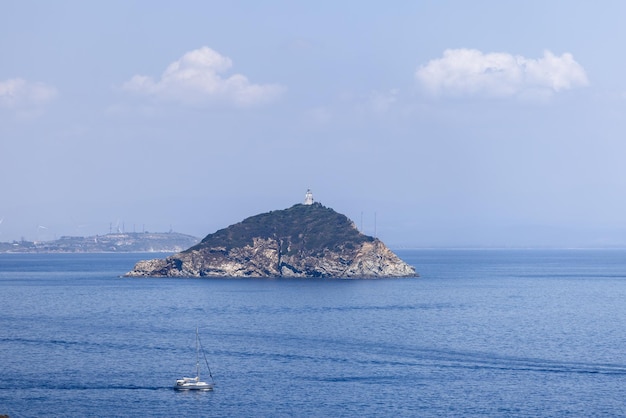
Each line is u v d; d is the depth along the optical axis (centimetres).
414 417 13112
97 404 13888
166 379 15712
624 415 13238
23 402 14012
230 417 13138
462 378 15812
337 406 13750
